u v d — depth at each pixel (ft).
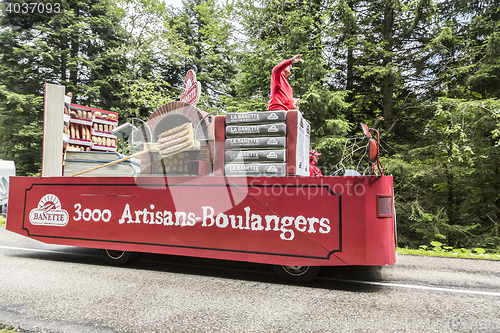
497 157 32.14
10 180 17.07
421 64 38.83
